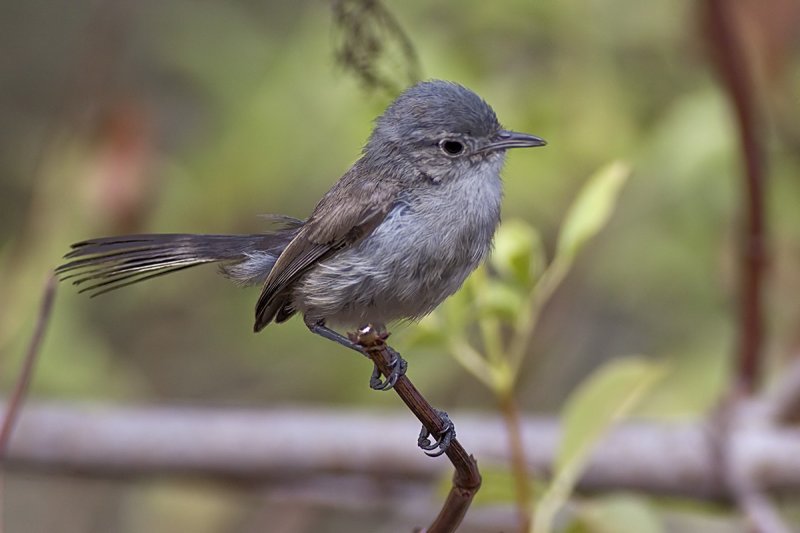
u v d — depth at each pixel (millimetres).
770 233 9945
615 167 7652
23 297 11797
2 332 11719
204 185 12602
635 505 7770
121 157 11883
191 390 14492
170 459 10695
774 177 11734
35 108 16016
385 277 7883
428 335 7578
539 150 11703
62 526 14820
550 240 11945
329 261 7973
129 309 14492
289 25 14000
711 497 9984
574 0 11883
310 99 12195
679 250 12109
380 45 8742
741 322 10094
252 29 13836
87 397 12383
